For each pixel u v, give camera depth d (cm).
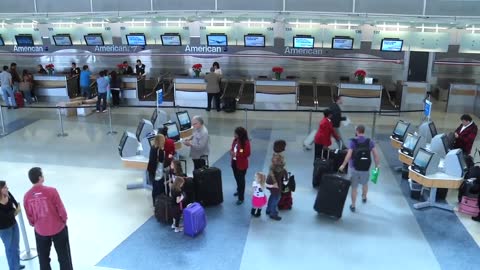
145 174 762
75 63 1595
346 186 640
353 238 604
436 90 1495
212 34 1279
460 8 1279
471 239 604
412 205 708
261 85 1366
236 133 682
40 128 1162
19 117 1279
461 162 657
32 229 625
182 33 1304
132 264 538
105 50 1589
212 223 644
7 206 487
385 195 745
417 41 1179
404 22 1170
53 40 1410
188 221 598
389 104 1390
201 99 1398
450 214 678
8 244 495
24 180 803
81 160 913
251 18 1234
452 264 545
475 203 664
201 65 1514
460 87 1334
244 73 1527
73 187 771
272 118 1276
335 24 1220
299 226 636
